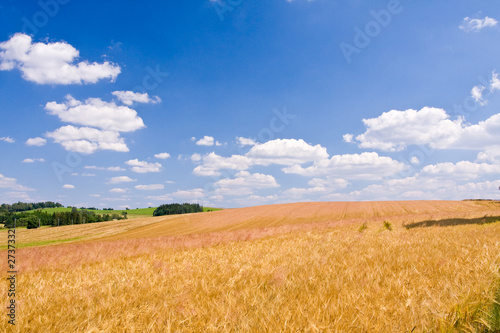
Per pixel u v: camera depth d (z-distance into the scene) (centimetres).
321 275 602
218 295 517
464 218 2527
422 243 1041
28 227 8269
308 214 5378
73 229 6169
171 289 591
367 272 581
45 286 769
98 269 999
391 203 6456
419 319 344
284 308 397
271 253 1094
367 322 334
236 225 4716
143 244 1761
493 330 334
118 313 463
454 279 489
